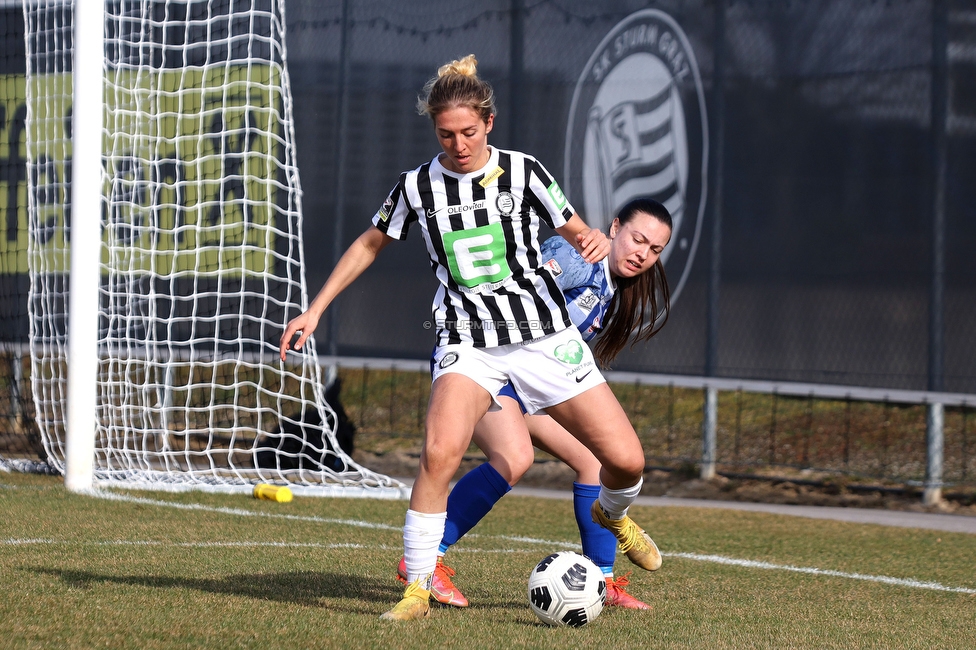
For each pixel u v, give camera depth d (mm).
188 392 26312
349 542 18953
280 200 31656
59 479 25984
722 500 27500
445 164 12430
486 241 12266
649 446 31156
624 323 15383
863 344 27188
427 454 12172
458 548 19203
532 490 27984
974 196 26125
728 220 28562
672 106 29125
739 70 28453
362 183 31609
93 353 24297
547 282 12594
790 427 31172
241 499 24219
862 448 29469
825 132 27594
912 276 26719
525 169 12352
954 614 14750
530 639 11633
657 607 14375
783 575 17609
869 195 27172
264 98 31094
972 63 26125
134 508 21828
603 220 29797
